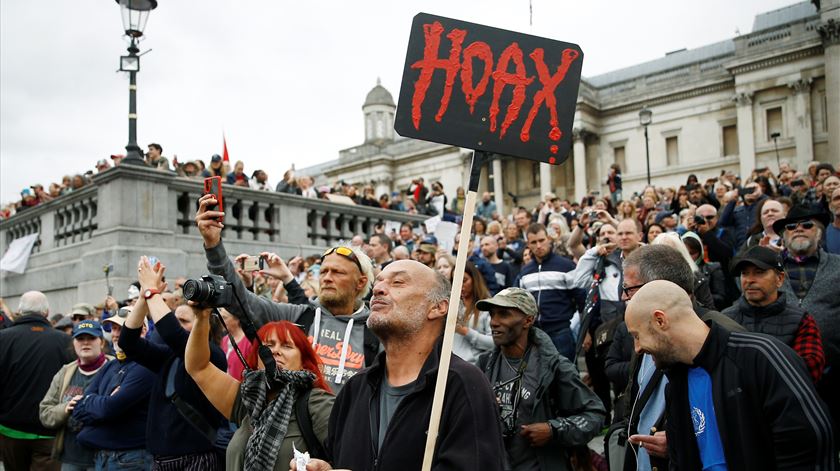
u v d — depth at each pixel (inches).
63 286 496.7
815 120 1594.5
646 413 136.0
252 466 113.7
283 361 125.0
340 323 163.3
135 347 161.8
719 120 1747.0
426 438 92.3
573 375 154.5
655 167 1827.0
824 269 177.5
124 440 180.1
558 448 150.4
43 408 213.5
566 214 620.1
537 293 248.1
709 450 107.3
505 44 117.3
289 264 352.5
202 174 535.2
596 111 1911.9
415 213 711.1
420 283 103.3
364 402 101.3
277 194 538.6
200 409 154.6
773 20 1988.2
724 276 250.5
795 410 98.5
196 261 469.7
